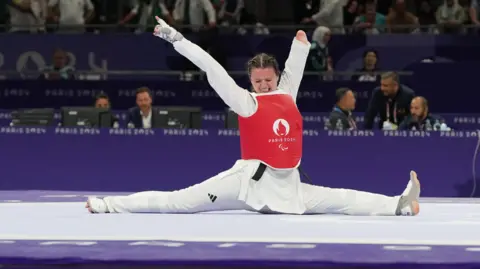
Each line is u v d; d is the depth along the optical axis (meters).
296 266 4.78
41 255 4.94
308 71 21.14
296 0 23.52
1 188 14.56
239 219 7.40
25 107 20.86
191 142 14.37
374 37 21.75
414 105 15.62
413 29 23.27
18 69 21.97
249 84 20.92
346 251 5.12
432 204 10.88
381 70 21.55
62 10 23.61
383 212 8.11
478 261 4.78
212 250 5.14
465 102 20.69
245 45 21.75
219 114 19.25
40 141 14.56
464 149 14.11
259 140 8.11
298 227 6.64
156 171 14.40
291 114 8.23
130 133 14.45
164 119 15.21
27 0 23.56
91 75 21.88
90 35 22.05
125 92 20.83
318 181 14.26
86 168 14.49
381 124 16.45
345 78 21.44
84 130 14.50
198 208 8.12
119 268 4.81
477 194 14.09
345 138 14.23
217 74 8.06
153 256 4.91
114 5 24.03
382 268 4.74
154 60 21.98
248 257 4.88
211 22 22.39
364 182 14.23
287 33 22.86
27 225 6.71
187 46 8.14
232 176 8.09
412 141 14.20
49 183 14.52
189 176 14.37
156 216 7.73
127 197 8.17
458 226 6.90
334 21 23.17
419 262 4.76
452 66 20.72
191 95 20.70
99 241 5.54
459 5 23.62
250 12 23.44
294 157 8.16
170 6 23.39
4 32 23.14
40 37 22.02
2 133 14.57
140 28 23.62
